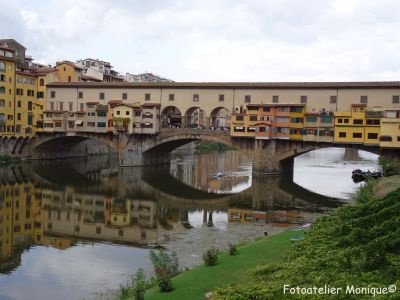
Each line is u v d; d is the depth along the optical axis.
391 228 27.78
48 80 110.50
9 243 42.44
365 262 23.16
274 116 88.00
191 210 59.31
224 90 94.19
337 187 77.75
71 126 106.06
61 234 46.03
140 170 98.12
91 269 34.97
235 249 31.23
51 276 33.44
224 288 22.17
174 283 24.84
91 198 66.00
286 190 74.75
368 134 81.31
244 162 128.12
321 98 86.69
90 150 129.25
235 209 59.97
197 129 95.06
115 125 99.88
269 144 88.50
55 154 116.06
